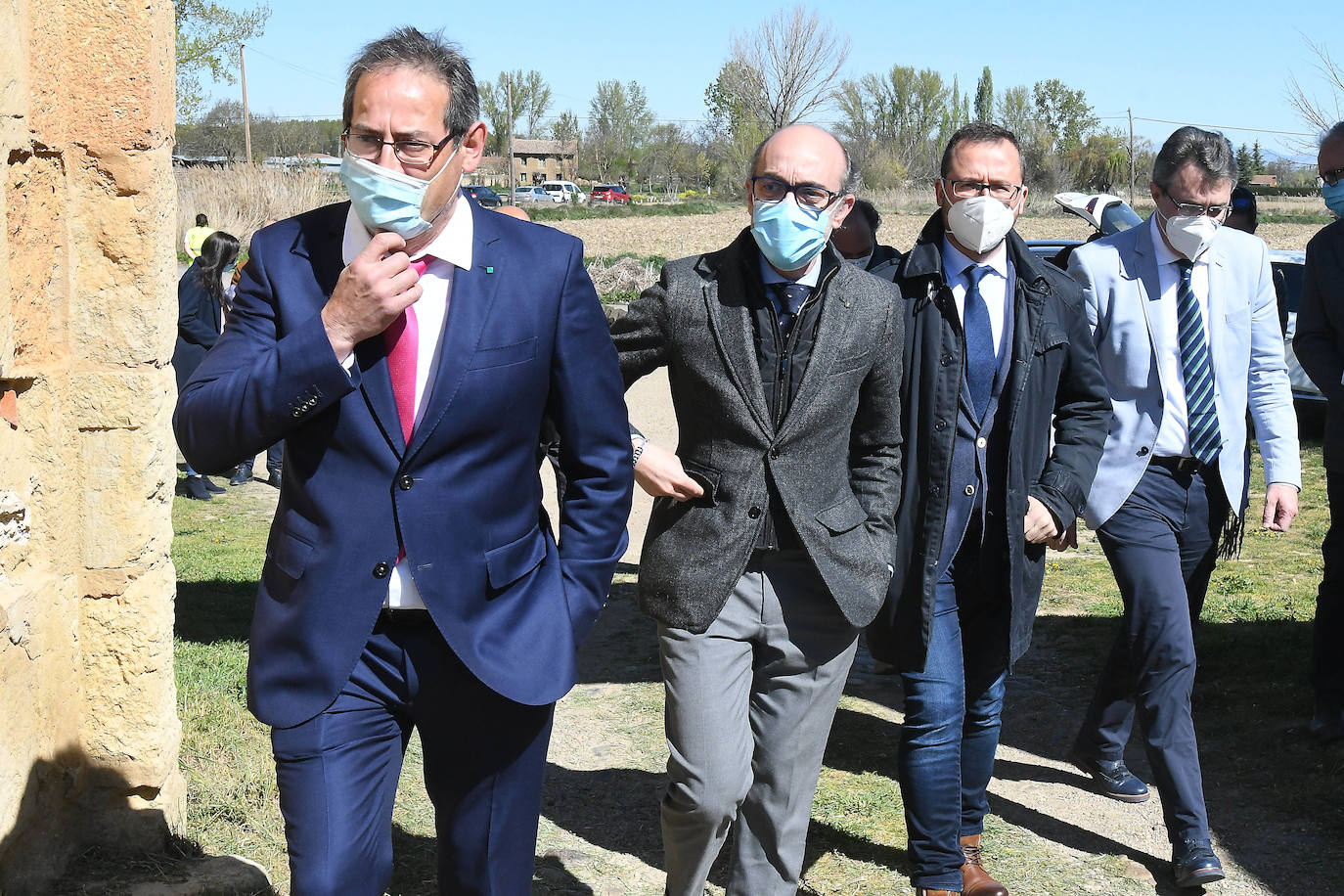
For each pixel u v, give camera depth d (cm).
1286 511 410
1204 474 398
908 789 345
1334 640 480
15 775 301
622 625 644
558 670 242
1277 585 723
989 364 343
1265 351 415
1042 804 438
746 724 309
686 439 321
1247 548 820
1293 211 4797
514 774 245
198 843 353
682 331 313
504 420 235
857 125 7631
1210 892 374
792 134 303
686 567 307
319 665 229
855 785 451
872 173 6625
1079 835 414
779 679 317
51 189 316
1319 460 1108
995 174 329
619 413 256
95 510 331
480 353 231
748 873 327
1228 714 512
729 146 6488
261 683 235
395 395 230
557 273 242
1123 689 436
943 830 344
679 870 314
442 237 233
